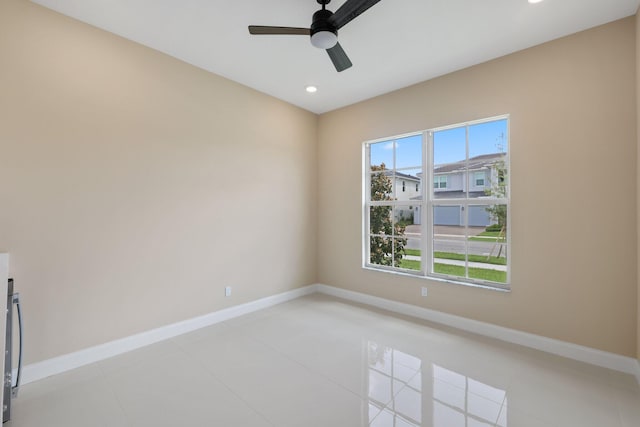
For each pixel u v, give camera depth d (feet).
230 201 11.24
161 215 9.38
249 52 9.33
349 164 13.57
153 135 9.18
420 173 11.60
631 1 6.93
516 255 9.13
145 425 5.71
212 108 10.66
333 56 7.67
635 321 7.43
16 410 6.08
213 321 10.72
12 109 6.86
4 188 6.78
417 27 7.94
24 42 7.00
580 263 8.13
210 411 6.11
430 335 9.73
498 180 9.88
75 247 7.76
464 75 10.17
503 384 7.02
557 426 5.66
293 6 7.23
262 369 7.70
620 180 7.61
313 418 5.90
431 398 6.51
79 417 5.91
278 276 13.04
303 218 14.14
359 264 13.23
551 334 8.54
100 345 8.17
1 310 5.24
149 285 9.14
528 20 7.64
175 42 8.82
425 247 11.36
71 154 7.67
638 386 6.90
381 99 12.42
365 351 8.67
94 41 8.03
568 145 8.29
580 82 8.11
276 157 12.90
